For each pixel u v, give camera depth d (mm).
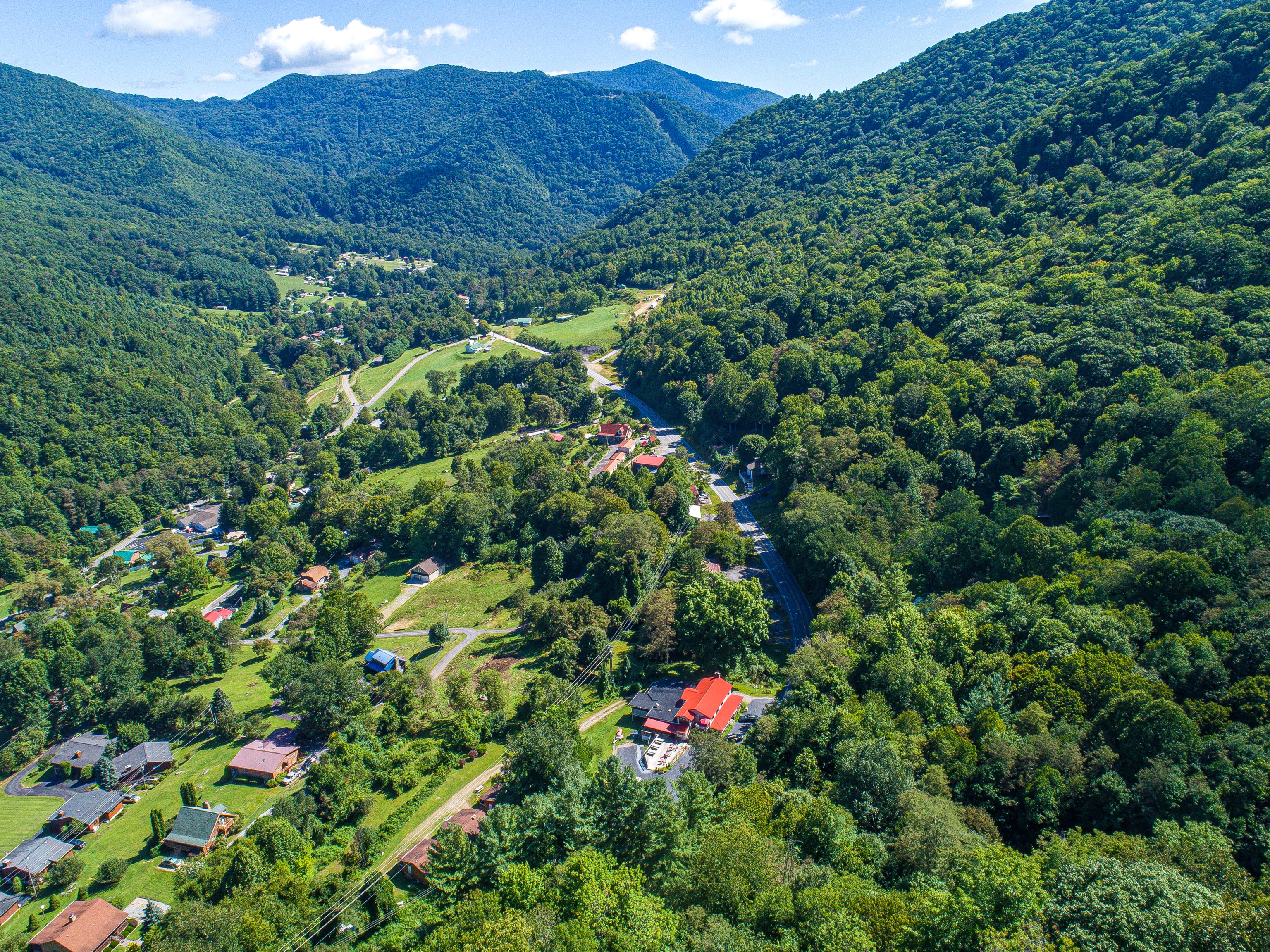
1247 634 80188
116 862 95250
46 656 137375
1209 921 43312
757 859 60406
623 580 137250
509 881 65188
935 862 61188
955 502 140125
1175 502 111875
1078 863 52156
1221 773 64625
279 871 84312
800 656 100625
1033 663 88938
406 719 114625
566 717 102125
